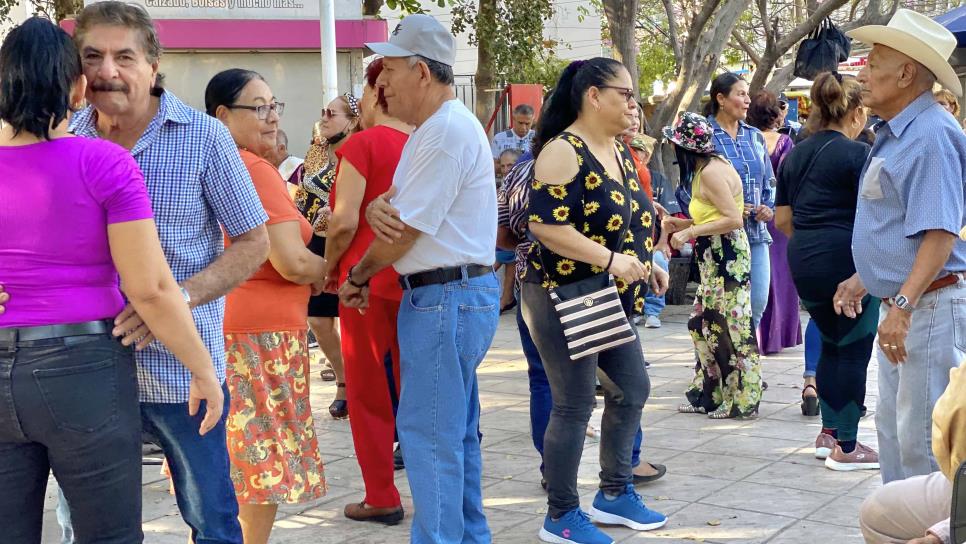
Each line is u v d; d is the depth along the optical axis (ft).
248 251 10.40
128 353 8.82
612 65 13.15
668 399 22.35
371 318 14.60
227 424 12.71
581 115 13.34
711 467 17.24
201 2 38.34
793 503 15.30
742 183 22.00
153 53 9.94
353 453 18.99
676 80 40.47
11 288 8.20
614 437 14.34
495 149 36.91
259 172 12.56
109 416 8.52
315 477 13.12
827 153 16.90
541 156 12.99
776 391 22.77
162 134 9.98
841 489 15.90
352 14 39.11
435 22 12.50
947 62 11.96
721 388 20.49
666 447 18.56
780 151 25.05
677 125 20.07
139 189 8.56
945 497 9.96
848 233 16.71
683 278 36.32
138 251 8.51
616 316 12.99
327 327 20.99
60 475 8.56
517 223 14.92
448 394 12.32
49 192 8.23
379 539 14.58
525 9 46.85
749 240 21.90
